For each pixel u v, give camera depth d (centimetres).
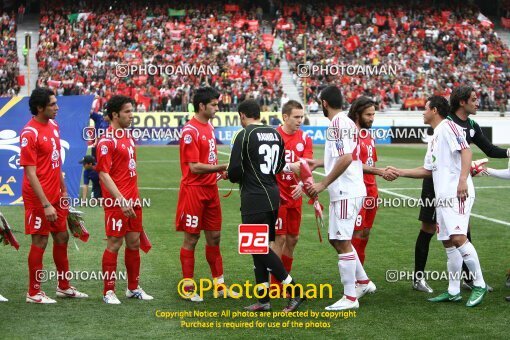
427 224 771
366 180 797
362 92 3738
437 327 634
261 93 3597
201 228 757
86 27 4309
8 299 736
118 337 605
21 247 1013
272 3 5000
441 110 739
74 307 706
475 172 791
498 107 3856
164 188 1778
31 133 704
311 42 4228
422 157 2589
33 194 712
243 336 609
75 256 954
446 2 4938
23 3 5009
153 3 4725
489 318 664
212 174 754
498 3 5247
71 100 1516
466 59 4266
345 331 624
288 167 752
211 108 751
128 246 735
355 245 797
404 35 4450
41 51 4044
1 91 3819
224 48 4141
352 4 4900
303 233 1146
